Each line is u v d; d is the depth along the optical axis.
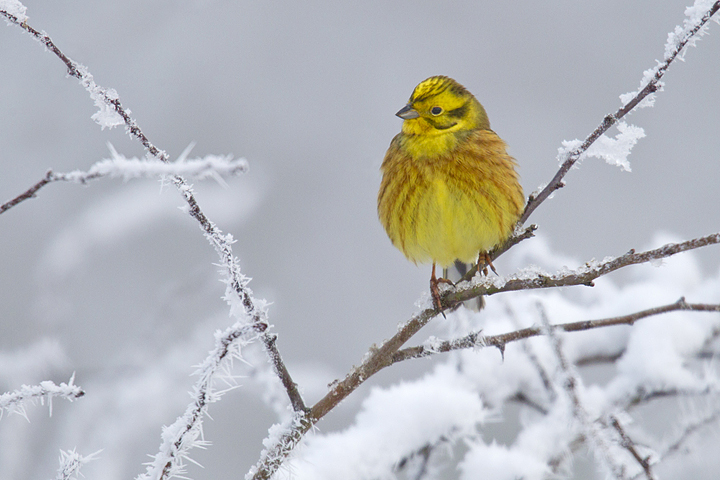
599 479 7.18
